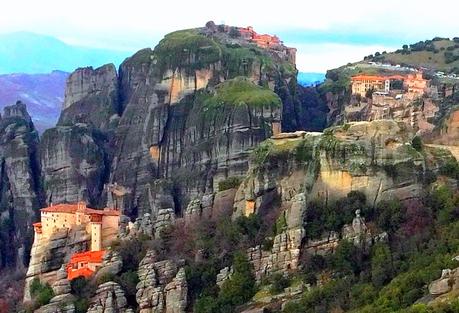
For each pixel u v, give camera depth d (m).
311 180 184.62
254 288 174.50
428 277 137.25
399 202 174.88
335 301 154.75
